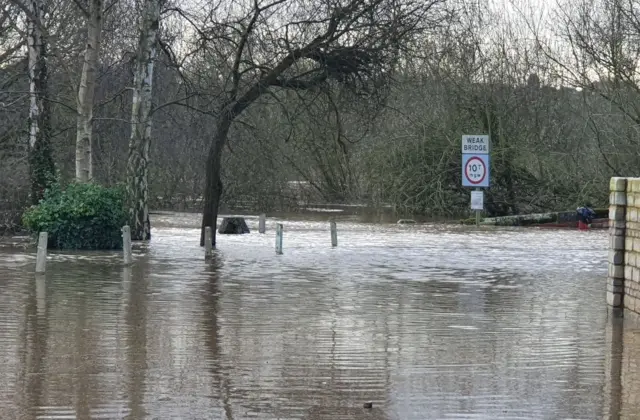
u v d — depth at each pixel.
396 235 51.25
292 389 14.74
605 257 38.91
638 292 21.70
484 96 70.31
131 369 16.05
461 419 13.11
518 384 15.24
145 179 44.44
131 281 28.41
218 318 21.62
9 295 24.97
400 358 17.27
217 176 42.00
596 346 18.64
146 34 42.91
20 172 47.28
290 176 81.19
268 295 25.69
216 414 13.22
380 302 24.62
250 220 64.19
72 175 58.16
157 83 53.53
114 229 39.62
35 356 17.06
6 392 14.34
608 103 64.75
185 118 64.50
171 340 18.80
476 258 37.88
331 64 40.34
